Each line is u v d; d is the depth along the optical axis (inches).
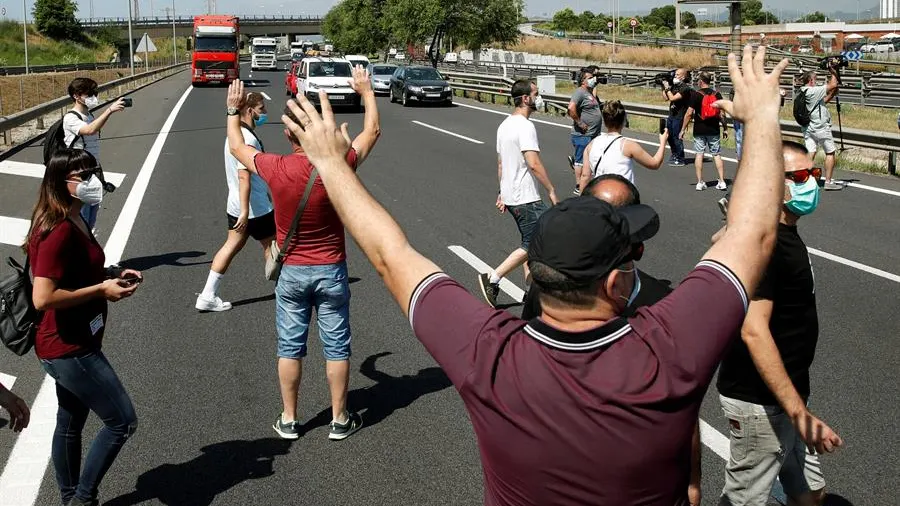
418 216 452.4
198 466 186.9
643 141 752.3
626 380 69.3
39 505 170.4
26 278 153.4
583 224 71.9
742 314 70.4
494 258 366.9
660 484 70.8
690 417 70.6
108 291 151.5
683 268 347.9
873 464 184.5
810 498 141.6
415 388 230.4
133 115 1051.9
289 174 185.6
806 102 518.0
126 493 175.6
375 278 341.4
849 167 605.3
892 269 341.4
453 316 74.5
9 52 3280.0
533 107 300.7
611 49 2706.7
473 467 186.4
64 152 149.6
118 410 160.1
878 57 2185.0
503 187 304.2
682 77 628.7
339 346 196.5
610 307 73.1
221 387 230.5
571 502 71.1
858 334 266.1
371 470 185.0
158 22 4803.2
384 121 986.1
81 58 3604.8
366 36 2630.4
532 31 4478.3
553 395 70.4
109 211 468.8
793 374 129.7
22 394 227.6
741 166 75.9
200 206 482.0
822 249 374.9
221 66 1755.7
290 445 197.2
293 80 1277.1
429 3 1798.7
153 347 261.4
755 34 3993.6
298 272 191.3
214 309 297.7
